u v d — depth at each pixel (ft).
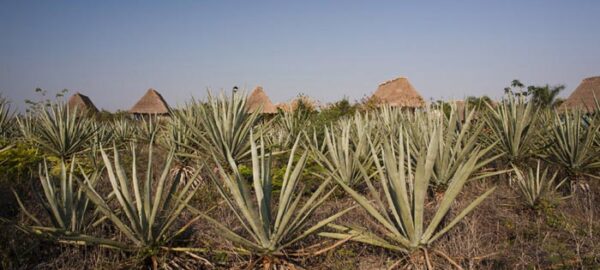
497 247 15.89
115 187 14.12
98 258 13.98
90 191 13.56
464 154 19.43
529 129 25.20
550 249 15.49
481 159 26.91
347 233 14.89
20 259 13.88
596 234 16.80
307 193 25.16
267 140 36.88
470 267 13.23
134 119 69.21
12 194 20.57
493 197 21.68
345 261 14.79
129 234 14.10
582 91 82.33
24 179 23.27
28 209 18.63
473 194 22.47
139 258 13.97
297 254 14.07
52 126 31.30
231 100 24.73
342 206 20.97
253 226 13.52
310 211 14.19
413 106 57.11
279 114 45.11
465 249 14.37
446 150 19.48
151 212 14.16
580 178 24.99
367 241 13.93
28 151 28.58
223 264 14.60
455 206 19.43
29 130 38.96
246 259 14.71
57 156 31.42
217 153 24.68
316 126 39.73
